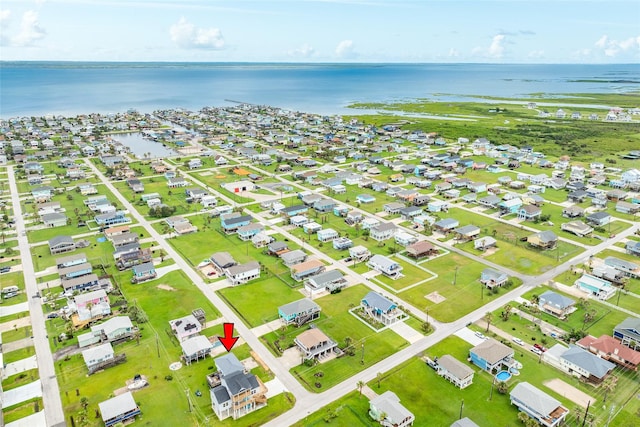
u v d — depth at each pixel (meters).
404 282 118.75
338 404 76.12
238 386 73.06
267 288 115.38
